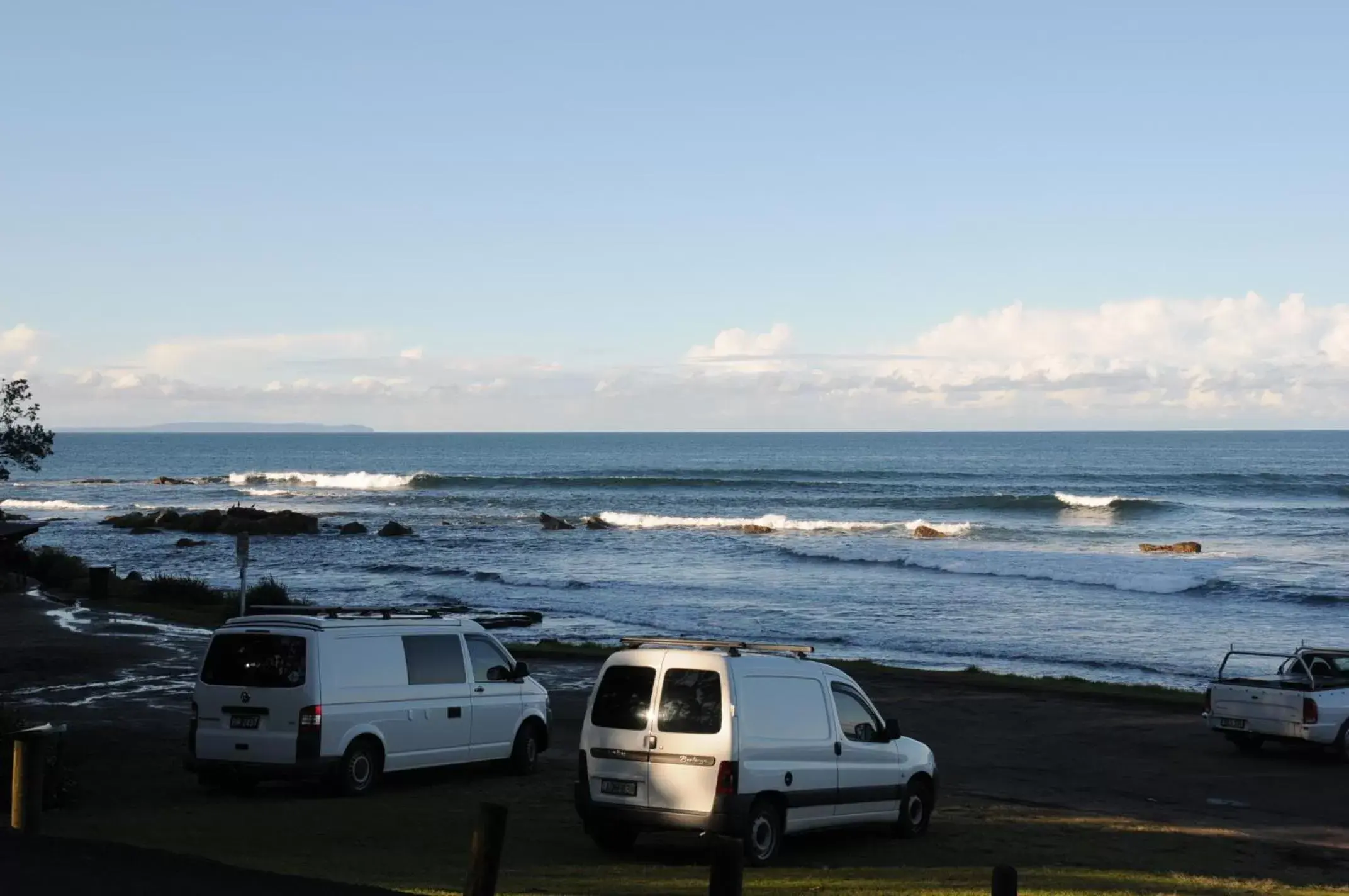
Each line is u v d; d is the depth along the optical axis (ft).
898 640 114.01
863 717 39.99
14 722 44.50
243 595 78.54
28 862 26.53
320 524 257.34
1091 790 51.31
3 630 94.43
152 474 545.44
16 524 131.75
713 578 164.96
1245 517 260.42
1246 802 49.29
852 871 34.17
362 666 45.34
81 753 51.78
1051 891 31.58
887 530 240.12
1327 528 237.66
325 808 41.91
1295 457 617.62
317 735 43.24
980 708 72.43
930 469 502.79
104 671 77.05
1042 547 209.46
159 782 46.98
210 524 239.09
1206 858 38.65
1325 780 54.24
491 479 396.78
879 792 39.60
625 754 36.37
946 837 40.98
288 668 43.86
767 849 35.96
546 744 52.80
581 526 250.57
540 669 85.51
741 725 35.45
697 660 36.27
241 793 44.93
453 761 48.32
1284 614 131.44
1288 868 37.63
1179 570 168.55
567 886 30.71
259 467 608.19
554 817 42.22
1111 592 149.18
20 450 91.76
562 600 142.41
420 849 35.42
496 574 165.78
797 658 38.42
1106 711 71.92
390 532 228.43
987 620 127.03
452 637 49.26
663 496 338.54
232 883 25.67
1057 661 103.35
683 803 35.29
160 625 101.19
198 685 44.86
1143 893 31.71
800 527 244.01
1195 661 104.01
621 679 37.24
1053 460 593.42
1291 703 58.65
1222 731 61.57
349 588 152.76
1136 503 279.69
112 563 180.24
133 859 27.45
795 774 36.76
